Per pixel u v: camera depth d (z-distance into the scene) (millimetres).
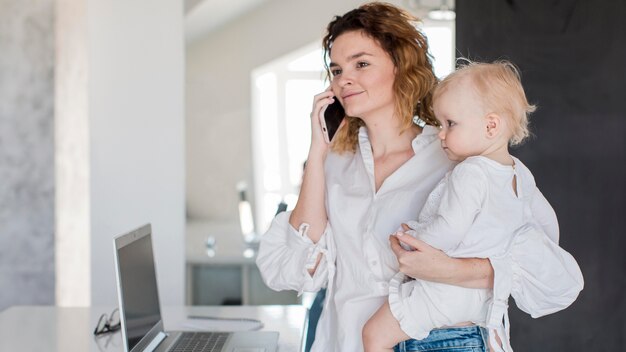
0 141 4609
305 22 4172
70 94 4363
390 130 1896
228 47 4195
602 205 2951
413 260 1649
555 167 3012
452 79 1744
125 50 4133
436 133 1865
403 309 1708
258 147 4227
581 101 2963
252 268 4258
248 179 4230
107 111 4137
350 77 1839
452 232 1676
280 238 2025
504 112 1709
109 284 4148
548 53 3002
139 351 2252
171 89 4172
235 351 2340
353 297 1855
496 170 1704
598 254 2967
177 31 4156
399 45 1827
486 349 1747
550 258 1733
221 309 3006
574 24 2961
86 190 4152
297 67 4195
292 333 2609
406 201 1831
